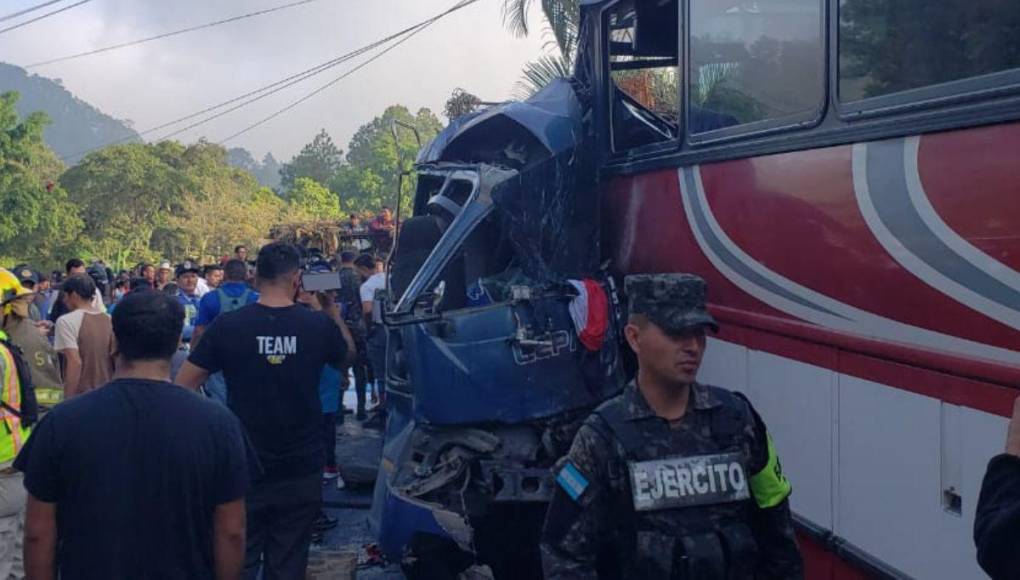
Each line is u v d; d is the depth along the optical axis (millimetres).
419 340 5340
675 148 5168
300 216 77000
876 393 3578
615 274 5902
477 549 5445
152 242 69125
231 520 3219
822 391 3926
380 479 5883
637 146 5996
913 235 3367
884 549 3553
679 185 5117
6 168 55188
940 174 3244
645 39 5969
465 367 5297
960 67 3172
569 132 6000
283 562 4961
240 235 69062
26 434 5457
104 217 67375
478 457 5316
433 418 5336
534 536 5426
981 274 3061
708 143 4820
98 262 17922
